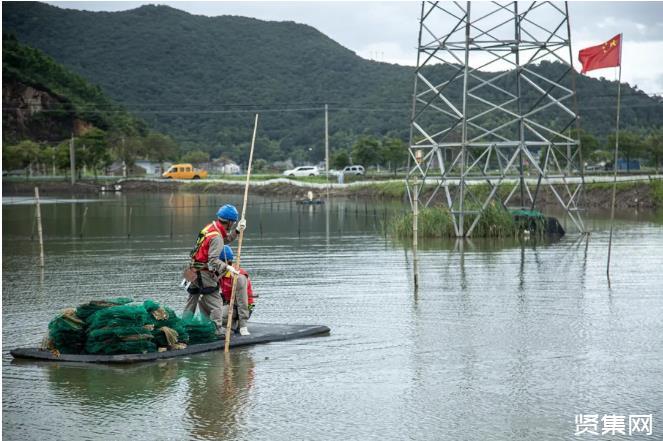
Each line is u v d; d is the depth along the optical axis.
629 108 111.75
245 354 11.37
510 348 11.55
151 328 11.23
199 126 177.62
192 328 11.68
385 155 95.56
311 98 187.50
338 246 27.06
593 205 52.41
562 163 74.56
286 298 15.99
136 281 18.64
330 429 8.30
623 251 24.59
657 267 20.55
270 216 45.12
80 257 24.09
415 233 17.14
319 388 9.71
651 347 11.57
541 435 8.11
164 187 100.75
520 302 15.30
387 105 157.62
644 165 92.75
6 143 126.00
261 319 13.77
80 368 10.73
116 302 11.60
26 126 141.38
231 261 12.32
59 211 51.78
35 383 10.02
